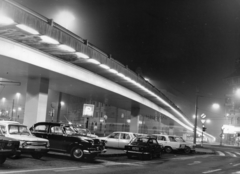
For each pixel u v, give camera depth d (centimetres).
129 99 3456
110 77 2733
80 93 3159
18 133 1405
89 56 2019
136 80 2994
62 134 1579
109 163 1557
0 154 1071
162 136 2839
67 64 2159
